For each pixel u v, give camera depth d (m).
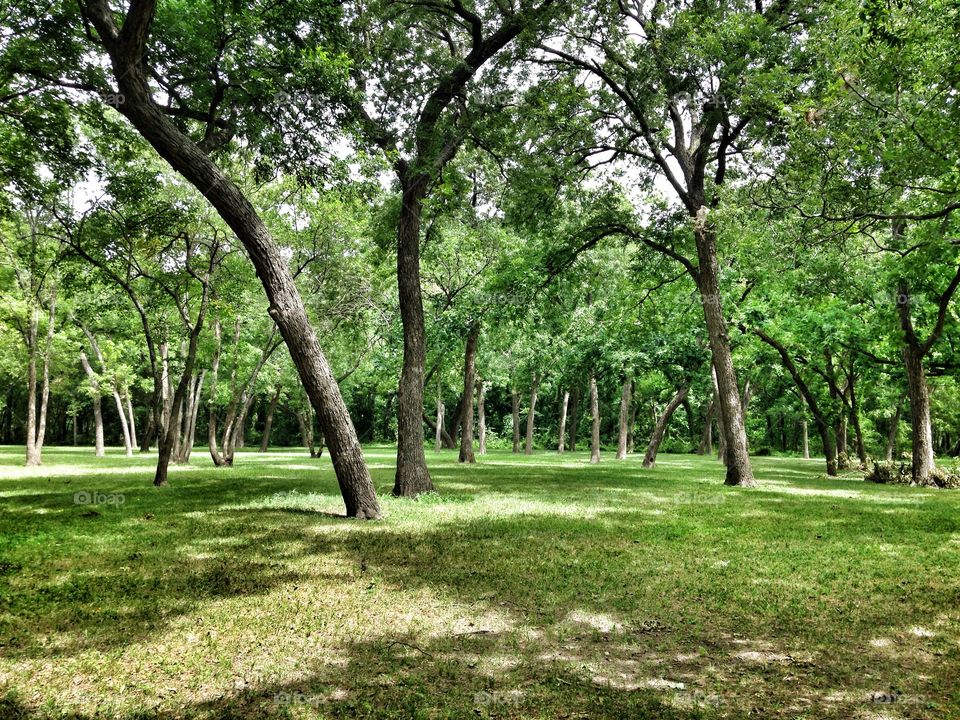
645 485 17.73
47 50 10.88
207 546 8.38
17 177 12.94
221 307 21.30
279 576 6.78
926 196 11.24
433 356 31.55
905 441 45.00
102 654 4.57
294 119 10.99
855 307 21.50
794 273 18.28
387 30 13.96
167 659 4.49
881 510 12.61
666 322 24.95
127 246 16.86
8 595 6.00
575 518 11.04
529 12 13.56
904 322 19.73
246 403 32.88
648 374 28.78
